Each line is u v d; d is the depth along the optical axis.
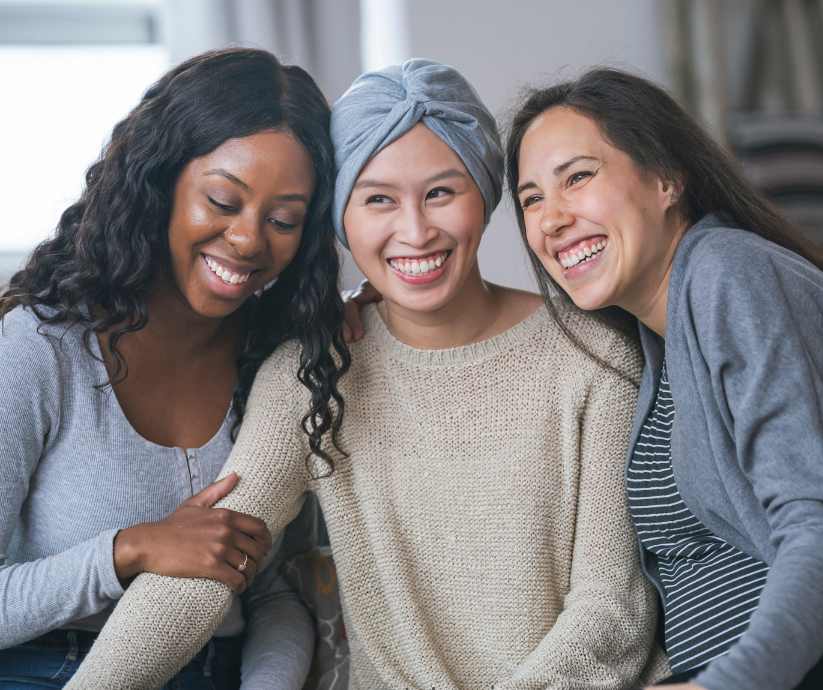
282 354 1.60
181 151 1.47
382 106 1.47
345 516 1.56
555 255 1.48
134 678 1.39
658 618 1.54
